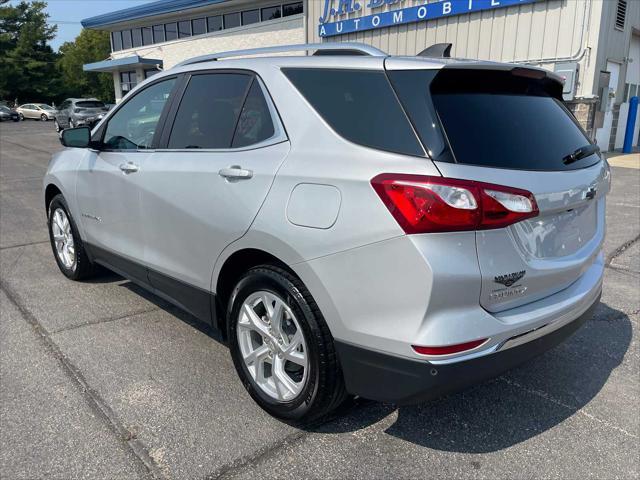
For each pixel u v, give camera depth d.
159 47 29.77
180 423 2.74
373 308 2.21
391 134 2.27
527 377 3.25
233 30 25.00
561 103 2.98
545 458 2.52
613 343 3.69
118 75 33.84
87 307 4.21
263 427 2.72
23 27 52.25
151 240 3.43
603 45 11.86
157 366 3.30
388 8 14.34
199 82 3.26
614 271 5.15
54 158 4.81
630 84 15.60
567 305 2.53
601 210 3.08
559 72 11.77
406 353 2.15
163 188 3.22
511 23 12.30
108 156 3.85
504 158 2.26
